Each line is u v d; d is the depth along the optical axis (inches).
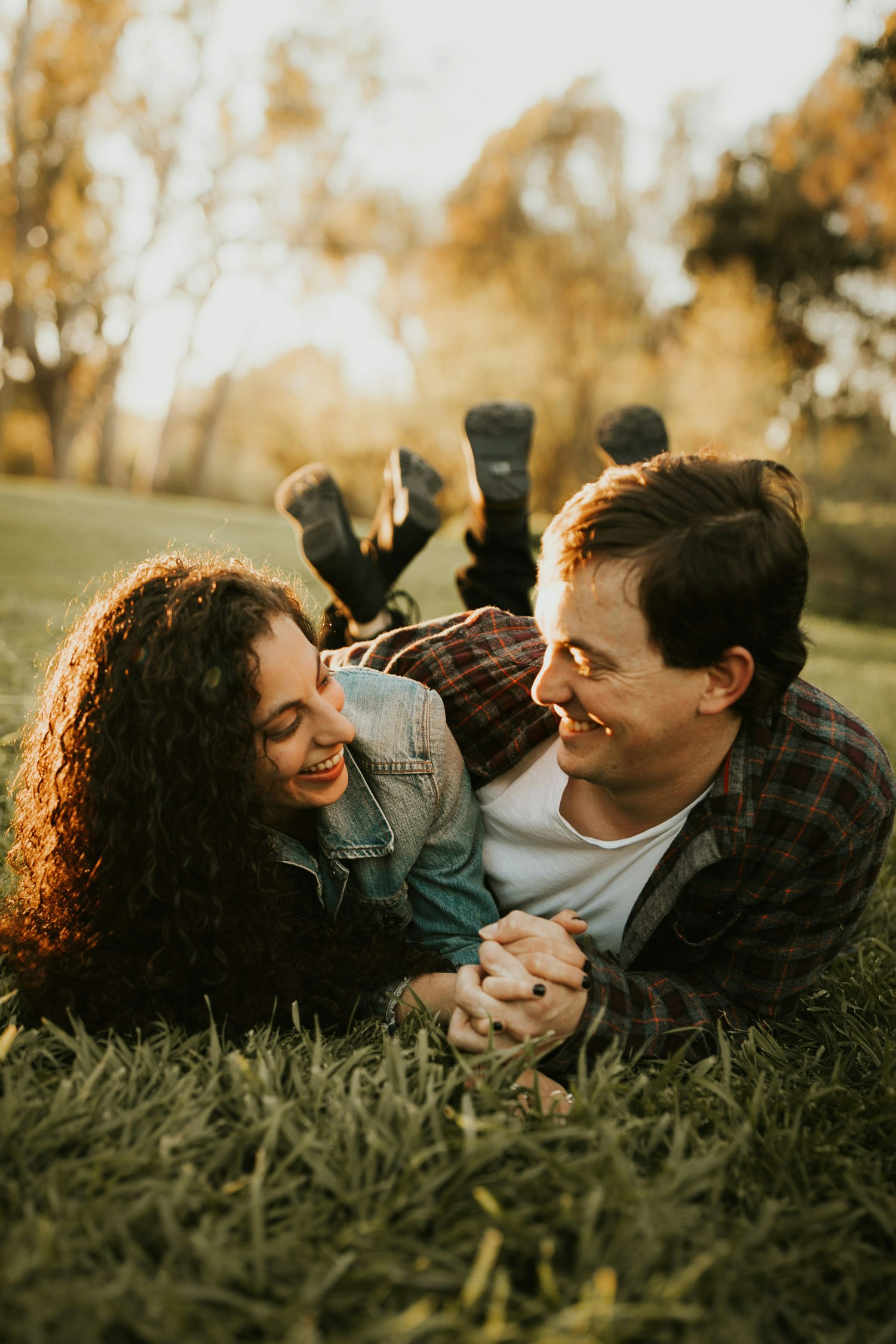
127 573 66.9
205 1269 36.4
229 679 51.3
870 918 81.8
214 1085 47.6
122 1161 41.7
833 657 383.2
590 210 896.3
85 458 1311.5
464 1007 54.5
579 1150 44.9
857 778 55.2
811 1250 40.4
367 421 1029.8
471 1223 38.9
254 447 1257.4
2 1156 42.4
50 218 920.3
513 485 100.0
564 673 50.4
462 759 62.2
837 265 840.3
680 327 885.2
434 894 62.6
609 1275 34.6
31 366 1026.1
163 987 54.5
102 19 868.0
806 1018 66.5
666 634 47.2
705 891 57.8
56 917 57.0
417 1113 45.1
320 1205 40.1
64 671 57.9
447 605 301.7
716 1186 42.8
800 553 48.4
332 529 92.7
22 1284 35.0
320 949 59.2
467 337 872.3
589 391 836.0
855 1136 50.3
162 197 986.1
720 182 886.4
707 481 47.9
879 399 857.5
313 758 54.6
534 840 62.5
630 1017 55.4
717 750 53.9
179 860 53.4
